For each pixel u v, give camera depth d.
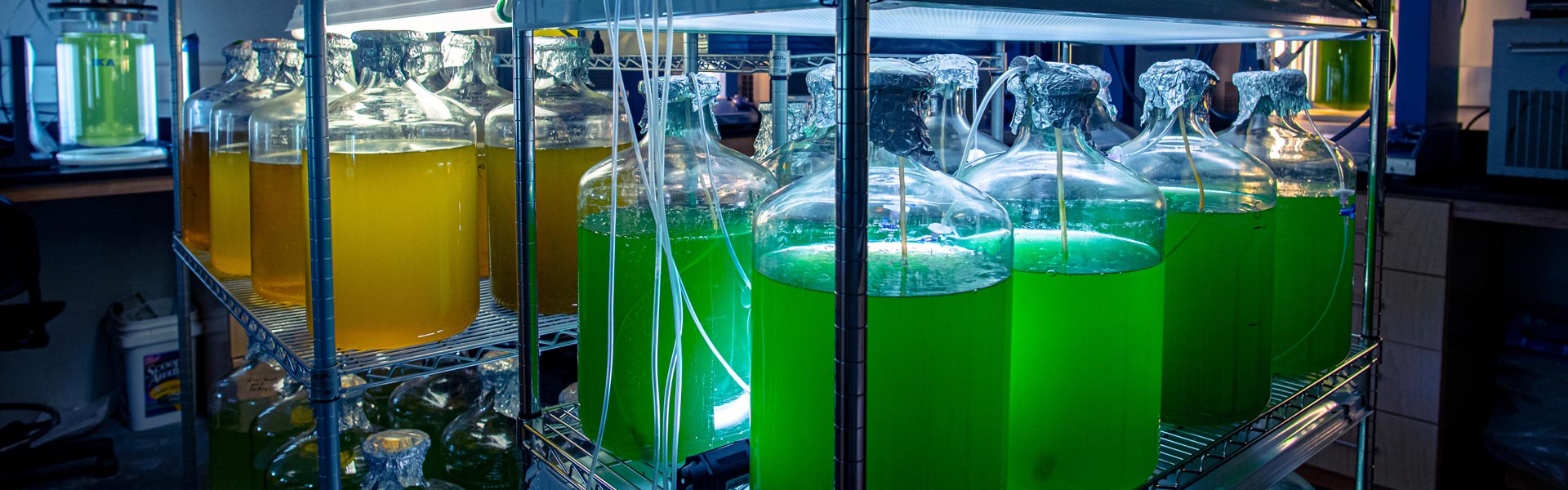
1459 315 2.38
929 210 0.69
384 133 0.99
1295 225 1.04
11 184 2.32
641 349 0.82
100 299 3.14
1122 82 2.30
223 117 1.30
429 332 1.02
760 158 1.11
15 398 3.04
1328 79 2.45
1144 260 0.78
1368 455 1.17
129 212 3.15
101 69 2.57
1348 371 1.13
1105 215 0.77
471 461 1.32
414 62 1.04
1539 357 2.49
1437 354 2.32
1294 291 1.06
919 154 0.67
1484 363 2.57
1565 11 2.22
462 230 1.05
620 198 0.82
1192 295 0.90
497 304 1.18
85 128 2.57
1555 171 2.23
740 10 0.66
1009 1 0.63
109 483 2.69
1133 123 2.44
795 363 0.69
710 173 0.80
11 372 3.03
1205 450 0.88
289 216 1.13
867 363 0.65
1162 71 0.94
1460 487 2.51
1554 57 2.19
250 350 1.56
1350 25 1.02
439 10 1.06
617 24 0.74
